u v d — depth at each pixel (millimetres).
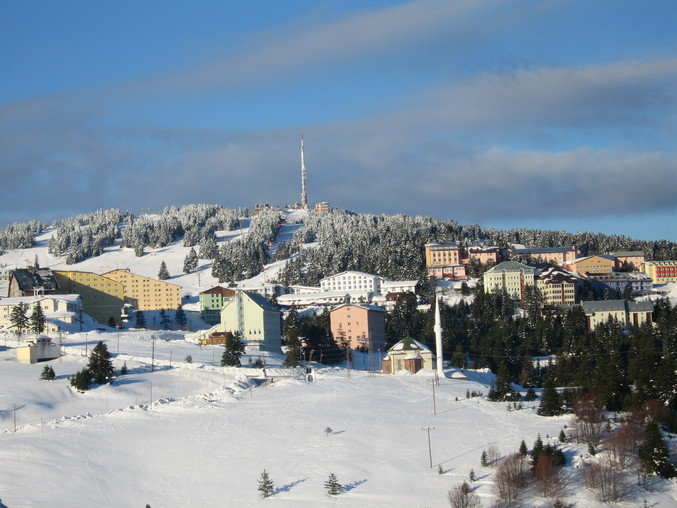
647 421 161875
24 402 183875
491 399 194625
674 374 187750
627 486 138625
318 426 166875
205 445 157875
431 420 171375
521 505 132000
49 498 134500
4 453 151625
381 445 155750
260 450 154500
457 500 129375
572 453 150250
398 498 132500
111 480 143125
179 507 132625
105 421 171750
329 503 131375
